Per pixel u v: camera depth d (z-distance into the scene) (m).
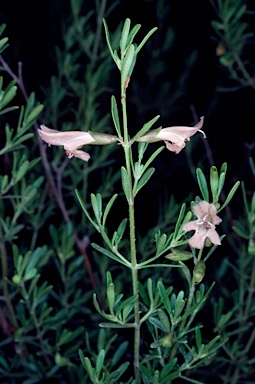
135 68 0.59
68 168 0.46
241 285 0.38
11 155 0.43
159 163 0.54
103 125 0.45
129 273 0.42
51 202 0.43
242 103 0.57
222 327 0.37
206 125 0.57
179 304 0.29
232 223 0.45
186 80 0.58
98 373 0.30
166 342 0.30
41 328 0.41
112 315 0.30
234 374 0.39
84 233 0.45
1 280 0.39
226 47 0.46
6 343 0.38
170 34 0.56
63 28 0.48
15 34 0.51
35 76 0.53
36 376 0.38
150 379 0.30
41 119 0.47
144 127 0.27
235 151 0.56
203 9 0.58
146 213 0.50
